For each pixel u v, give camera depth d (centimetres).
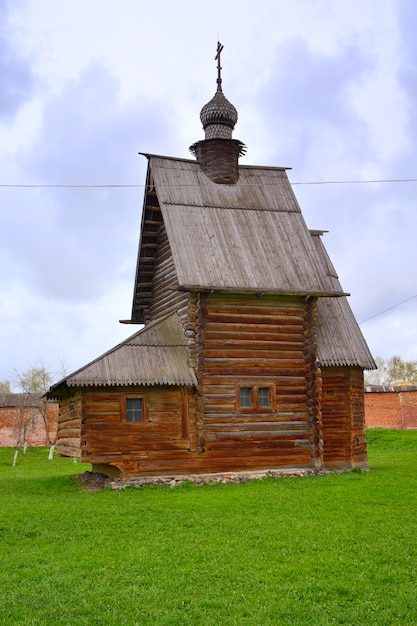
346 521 1689
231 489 2236
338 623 1048
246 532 1580
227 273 2584
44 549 1444
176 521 1700
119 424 2350
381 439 4519
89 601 1133
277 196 2991
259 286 2575
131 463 2347
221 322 2545
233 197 2906
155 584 1217
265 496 2052
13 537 1555
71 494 2195
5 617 1070
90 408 2327
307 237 2853
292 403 2598
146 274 3158
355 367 2908
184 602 1130
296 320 2658
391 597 1153
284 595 1162
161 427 2402
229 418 2497
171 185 2834
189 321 2517
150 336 2533
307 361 2644
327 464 2775
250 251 2705
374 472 2673
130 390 2383
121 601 1133
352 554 1390
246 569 1295
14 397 5325
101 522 1692
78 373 2294
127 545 1469
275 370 2591
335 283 3083
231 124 3059
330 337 2855
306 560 1348
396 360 9950
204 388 2478
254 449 2512
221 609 1102
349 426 2828
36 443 5278
